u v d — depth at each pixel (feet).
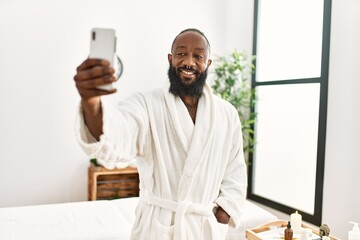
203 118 3.51
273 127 10.23
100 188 9.77
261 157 10.68
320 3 8.70
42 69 9.59
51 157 9.82
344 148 7.69
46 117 9.70
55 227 6.40
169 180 3.36
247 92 10.24
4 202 9.42
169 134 3.38
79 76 2.10
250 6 10.87
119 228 6.53
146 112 3.29
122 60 10.42
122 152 2.69
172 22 11.03
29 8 9.38
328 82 8.13
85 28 9.99
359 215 7.32
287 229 5.76
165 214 3.29
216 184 3.63
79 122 2.32
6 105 9.29
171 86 3.48
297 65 9.41
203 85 3.55
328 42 8.09
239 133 3.95
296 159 9.42
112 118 2.48
